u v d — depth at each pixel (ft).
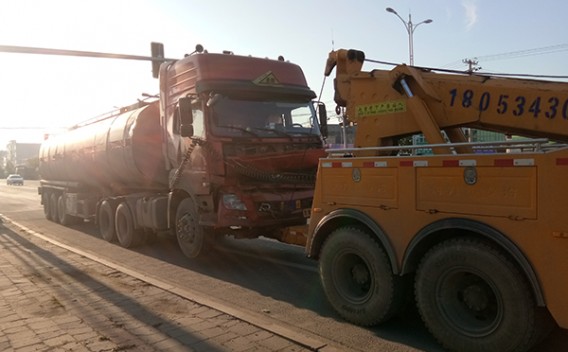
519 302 12.65
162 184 33.35
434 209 14.29
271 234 25.71
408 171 14.97
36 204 87.20
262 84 27.25
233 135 25.80
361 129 18.75
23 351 14.25
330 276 17.63
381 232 15.69
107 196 40.01
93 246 36.68
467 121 15.99
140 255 32.01
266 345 14.40
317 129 29.37
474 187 13.39
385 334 15.96
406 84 17.15
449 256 13.97
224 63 27.25
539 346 14.38
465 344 13.71
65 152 48.29
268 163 25.94
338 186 17.24
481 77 16.08
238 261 28.73
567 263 11.76
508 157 12.70
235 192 24.81
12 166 422.82
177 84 29.17
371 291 16.29
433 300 14.47
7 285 22.12
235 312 17.29
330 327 16.74
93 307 18.52
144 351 14.15
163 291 20.65
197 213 27.14
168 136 30.37
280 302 20.03
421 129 16.53
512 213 12.63
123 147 34.86
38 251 31.30
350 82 19.12
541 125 14.44
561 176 11.80
